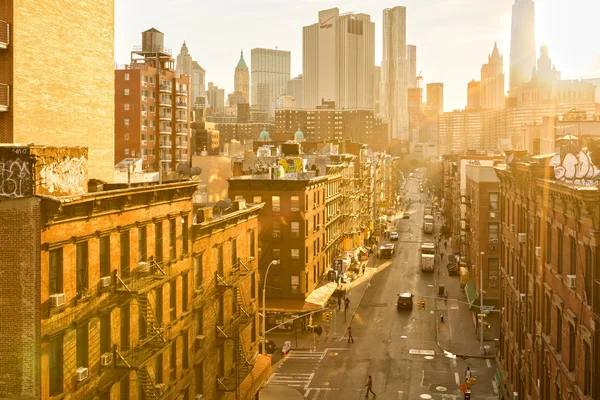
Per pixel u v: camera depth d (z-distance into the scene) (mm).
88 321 21016
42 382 18578
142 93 111438
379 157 169625
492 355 52750
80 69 33188
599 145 27984
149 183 28328
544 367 30562
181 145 121062
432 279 87375
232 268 35906
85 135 33750
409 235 137500
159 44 119188
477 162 86000
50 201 18438
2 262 18500
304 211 61750
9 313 18531
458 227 101875
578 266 23734
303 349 55031
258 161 85938
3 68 28297
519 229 39875
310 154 108125
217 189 63094
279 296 62219
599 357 21000
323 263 74812
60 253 19609
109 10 35906
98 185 26734
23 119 28938
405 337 58625
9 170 18703
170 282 27750
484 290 64125
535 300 33250
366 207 126375
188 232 29500
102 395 22219
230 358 35719
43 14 30125
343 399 42219
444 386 44969
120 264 23375
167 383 27031
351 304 72312
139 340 24391
